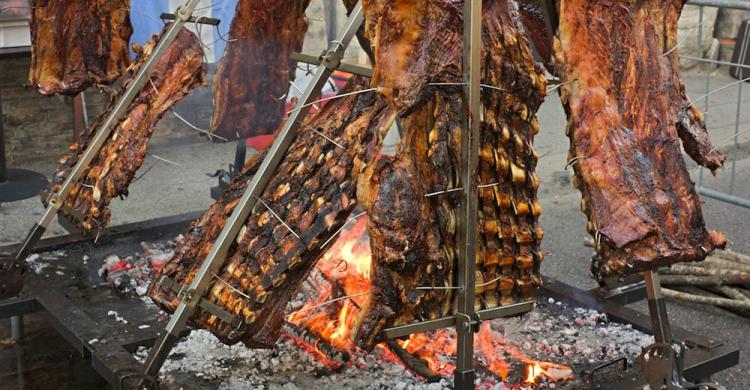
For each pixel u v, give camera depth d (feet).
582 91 9.78
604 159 9.64
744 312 15.43
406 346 12.61
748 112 27.78
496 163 9.53
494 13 9.46
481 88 9.36
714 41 31.91
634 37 10.02
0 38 21.35
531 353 12.58
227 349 12.37
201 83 13.88
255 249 10.41
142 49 14.49
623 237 9.37
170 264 11.41
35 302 13.50
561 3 9.82
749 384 13.12
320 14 24.22
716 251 17.19
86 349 12.01
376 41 9.19
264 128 16.48
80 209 13.88
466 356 9.46
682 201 9.77
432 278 9.33
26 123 24.52
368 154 9.90
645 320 13.43
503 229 9.71
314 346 11.96
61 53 15.78
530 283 9.95
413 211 9.06
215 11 23.35
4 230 19.79
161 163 24.59
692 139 10.32
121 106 13.79
